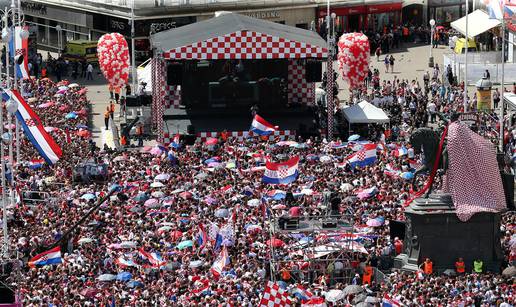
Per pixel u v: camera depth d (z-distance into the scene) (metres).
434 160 162.00
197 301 134.88
